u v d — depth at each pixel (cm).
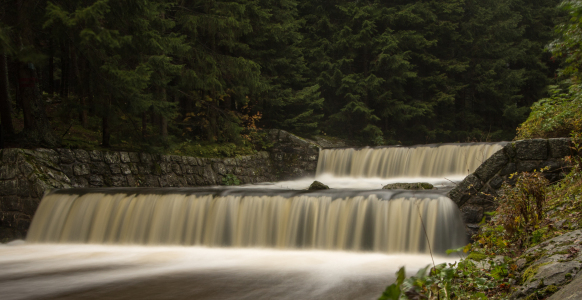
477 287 329
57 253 799
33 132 1138
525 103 3014
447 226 707
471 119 2722
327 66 2352
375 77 2264
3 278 597
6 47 900
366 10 2381
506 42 2748
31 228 970
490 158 696
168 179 1391
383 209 761
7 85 1182
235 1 1577
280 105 2017
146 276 600
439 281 296
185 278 584
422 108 2436
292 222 817
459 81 2783
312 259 709
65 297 498
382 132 2380
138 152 1334
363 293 501
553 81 2745
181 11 1503
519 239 446
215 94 1773
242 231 842
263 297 488
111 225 913
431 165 1548
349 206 787
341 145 2181
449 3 2572
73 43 1100
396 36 2434
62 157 1108
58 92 2148
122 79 1099
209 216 864
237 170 1692
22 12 965
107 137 1316
